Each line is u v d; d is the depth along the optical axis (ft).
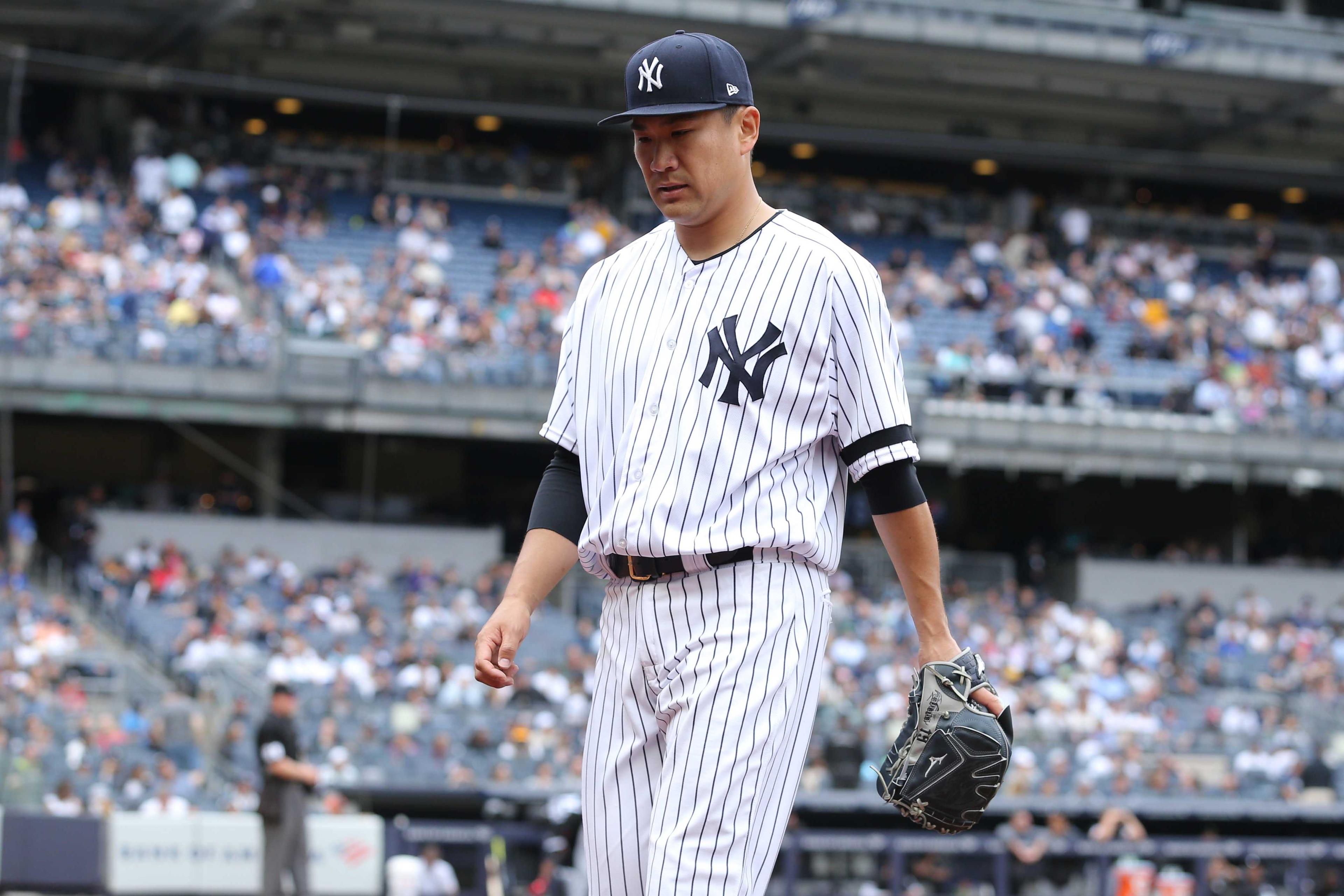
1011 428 379.14
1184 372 410.31
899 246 453.17
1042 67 435.53
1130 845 212.64
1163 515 460.55
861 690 289.33
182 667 264.31
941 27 415.85
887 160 483.10
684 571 36.58
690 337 37.17
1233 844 217.97
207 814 194.59
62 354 320.29
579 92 456.04
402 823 195.21
